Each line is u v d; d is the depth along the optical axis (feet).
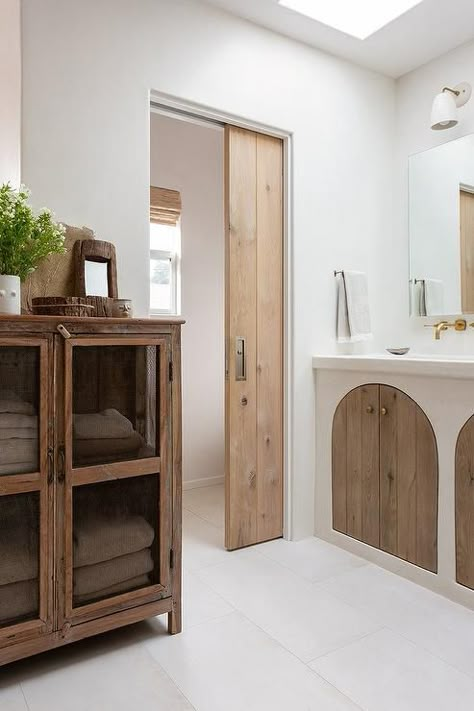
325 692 4.82
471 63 8.48
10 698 4.72
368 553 7.79
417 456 7.08
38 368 4.93
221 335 12.21
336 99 8.93
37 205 6.16
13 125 6.01
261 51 8.04
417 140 9.37
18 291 5.28
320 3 7.50
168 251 11.55
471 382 6.40
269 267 8.48
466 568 6.44
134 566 5.52
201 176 11.82
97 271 6.40
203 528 9.27
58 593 5.07
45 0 6.26
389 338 9.71
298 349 8.56
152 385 5.65
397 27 8.10
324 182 8.81
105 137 6.64
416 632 5.83
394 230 9.78
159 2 7.08
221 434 12.27
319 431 8.72
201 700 4.70
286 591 6.80
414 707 4.62
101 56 6.63
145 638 5.69
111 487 5.38
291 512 8.60
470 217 8.49
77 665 5.20
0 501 4.77
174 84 7.19
